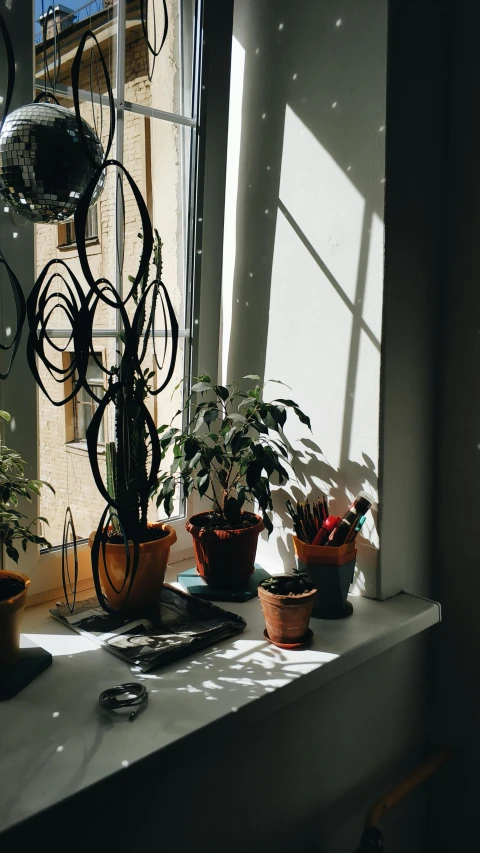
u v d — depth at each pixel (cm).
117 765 85
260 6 148
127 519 92
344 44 131
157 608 133
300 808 124
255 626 130
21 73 113
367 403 134
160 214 160
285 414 135
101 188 89
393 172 127
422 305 140
